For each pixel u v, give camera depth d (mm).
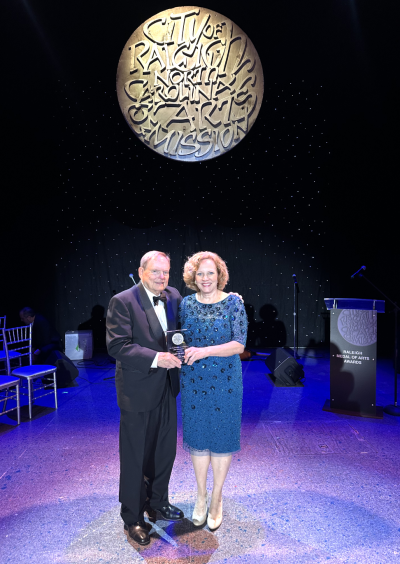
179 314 2168
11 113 6219
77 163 6387
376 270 6383
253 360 6039
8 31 5961
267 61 6176
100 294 6543
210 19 5746
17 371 3922
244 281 6590
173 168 6414
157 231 6492
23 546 2041
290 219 6500
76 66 6184
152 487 2215
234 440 2090
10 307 6336
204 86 5832
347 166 6352
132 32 6055
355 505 2367
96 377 5289
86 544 2051
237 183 6445
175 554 1969
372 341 3777
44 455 3088
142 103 5859
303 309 6625
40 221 6422
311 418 3758
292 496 2467
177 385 2238
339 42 6055
